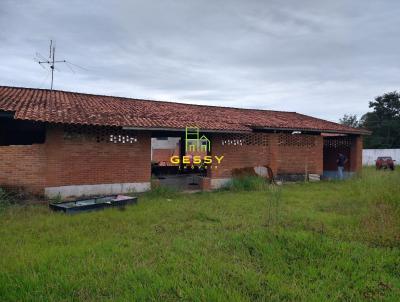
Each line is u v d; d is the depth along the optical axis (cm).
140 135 1284
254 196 1221
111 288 434
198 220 841
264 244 607
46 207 958
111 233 700
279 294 425
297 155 1723
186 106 1830
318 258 556
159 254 568
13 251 569
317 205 1032
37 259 524
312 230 721
